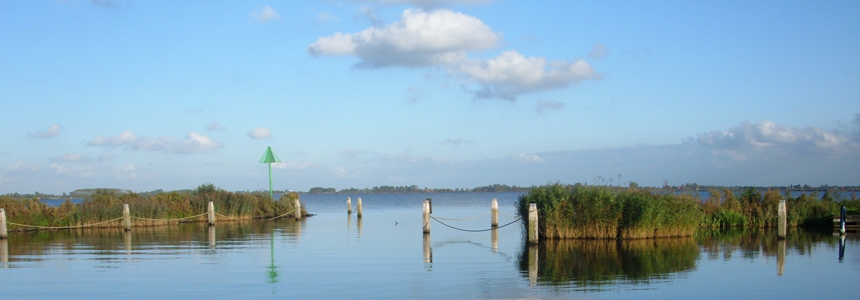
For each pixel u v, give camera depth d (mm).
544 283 13023
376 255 17484
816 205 27391
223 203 33969
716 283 12969
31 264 15789
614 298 11578
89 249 19094
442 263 15844
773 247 19016
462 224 30516
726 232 24453
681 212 21781
